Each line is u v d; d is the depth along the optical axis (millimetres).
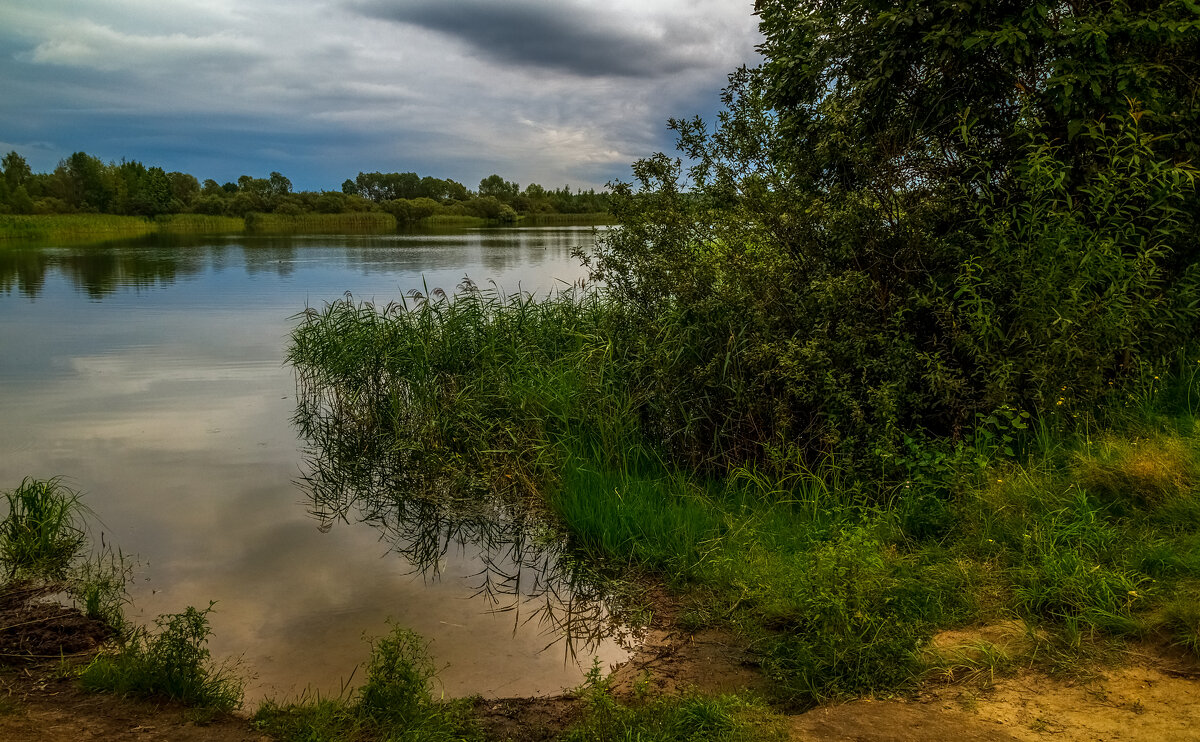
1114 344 6016
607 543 6191
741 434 7086
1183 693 3361
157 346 15336
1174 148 6828
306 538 6777
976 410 6094
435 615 5305
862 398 6336
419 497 7926
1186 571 4270
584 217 116562
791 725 3420
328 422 10695
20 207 69688
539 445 7879
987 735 3221
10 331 16703
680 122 7855
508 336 10664
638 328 8000
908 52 6871
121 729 3625
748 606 5004
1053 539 4652
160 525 6906
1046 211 6219
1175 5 6250
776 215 7020
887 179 6629
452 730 3602
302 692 4223
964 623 4242
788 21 8336
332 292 22781
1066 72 6414
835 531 5395
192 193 97000
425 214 98000
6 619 4973
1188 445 5453
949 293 6426
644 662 4488
